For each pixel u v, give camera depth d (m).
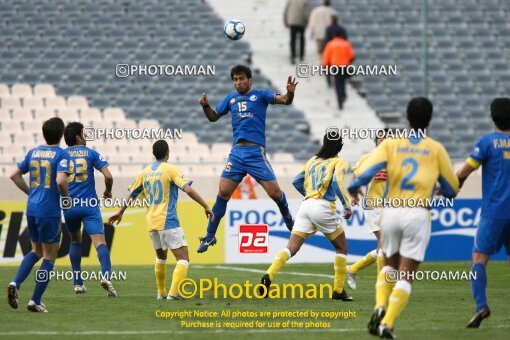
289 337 29.44
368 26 99.62
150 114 84.06
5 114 79.81
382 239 28.72
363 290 44.22
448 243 59.94
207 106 41.53
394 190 28.36
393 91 92.44
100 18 97.25
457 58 97.38
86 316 34.03
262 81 90.25
